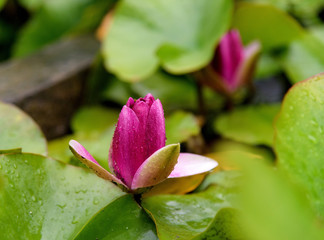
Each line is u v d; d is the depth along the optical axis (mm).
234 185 548
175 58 675
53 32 950
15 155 519
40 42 945
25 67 767
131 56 720
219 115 729
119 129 506
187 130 664
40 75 749
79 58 794
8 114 581
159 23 730
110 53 731
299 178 505
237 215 513
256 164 299
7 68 764
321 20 883
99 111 765
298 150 515
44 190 518
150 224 510
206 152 691
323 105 514
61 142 666
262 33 742
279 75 806
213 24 682
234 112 713
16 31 1062
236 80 695
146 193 531
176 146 490
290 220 293
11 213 504
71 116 770
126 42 736
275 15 713
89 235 502
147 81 788
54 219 510
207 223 522
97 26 901
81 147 509
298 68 741
